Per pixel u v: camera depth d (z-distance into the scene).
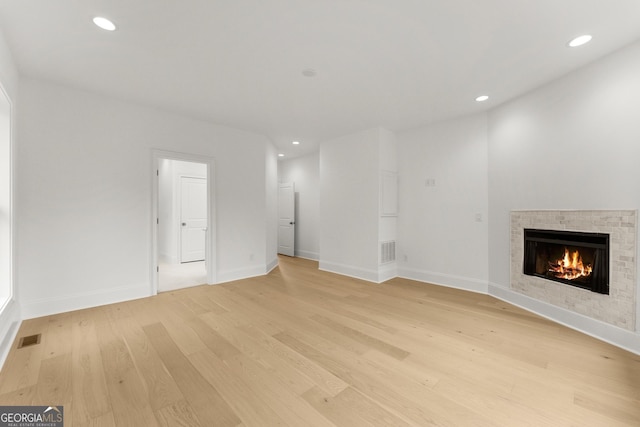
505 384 1.84
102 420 1.50
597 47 2.37
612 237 2.44
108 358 2.14
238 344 2.38
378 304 3.44
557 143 2.91
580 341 2.46
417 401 1.67
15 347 2.29
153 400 1.67
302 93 3.28
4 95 2.26
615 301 2.41
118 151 3.46
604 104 2.50
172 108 3.74
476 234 3.96
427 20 2.03
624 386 1.82
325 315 3.06
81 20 2.02
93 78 2.91
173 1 1.83
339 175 5.14
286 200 7.31
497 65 2.66
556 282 2.92
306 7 1.90
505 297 3.56
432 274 4.45
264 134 4.98
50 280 3.02
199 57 2.52
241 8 1.90
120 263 3.48
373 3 1.86
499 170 3.64
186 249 6.41
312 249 6.74
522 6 1.88
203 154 4.23
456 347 2.35
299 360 2.13
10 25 2.06
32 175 2.91
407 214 4.77
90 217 3.27
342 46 2.36
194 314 3.08
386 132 4.69
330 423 1.50
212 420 1.51
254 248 4.89
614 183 2.43
